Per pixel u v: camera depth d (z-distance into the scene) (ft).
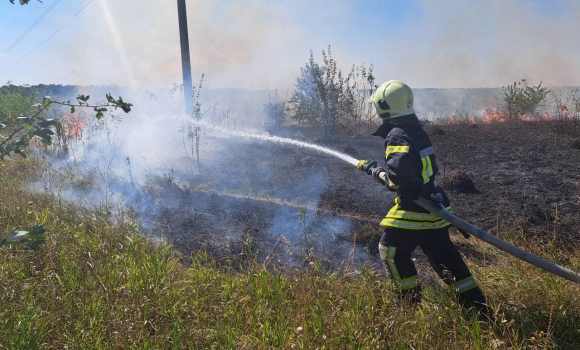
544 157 26.86
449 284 11.92
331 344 10.03
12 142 9.48
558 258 14.62
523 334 10.61
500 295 12.33
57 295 12.19
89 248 14.85
